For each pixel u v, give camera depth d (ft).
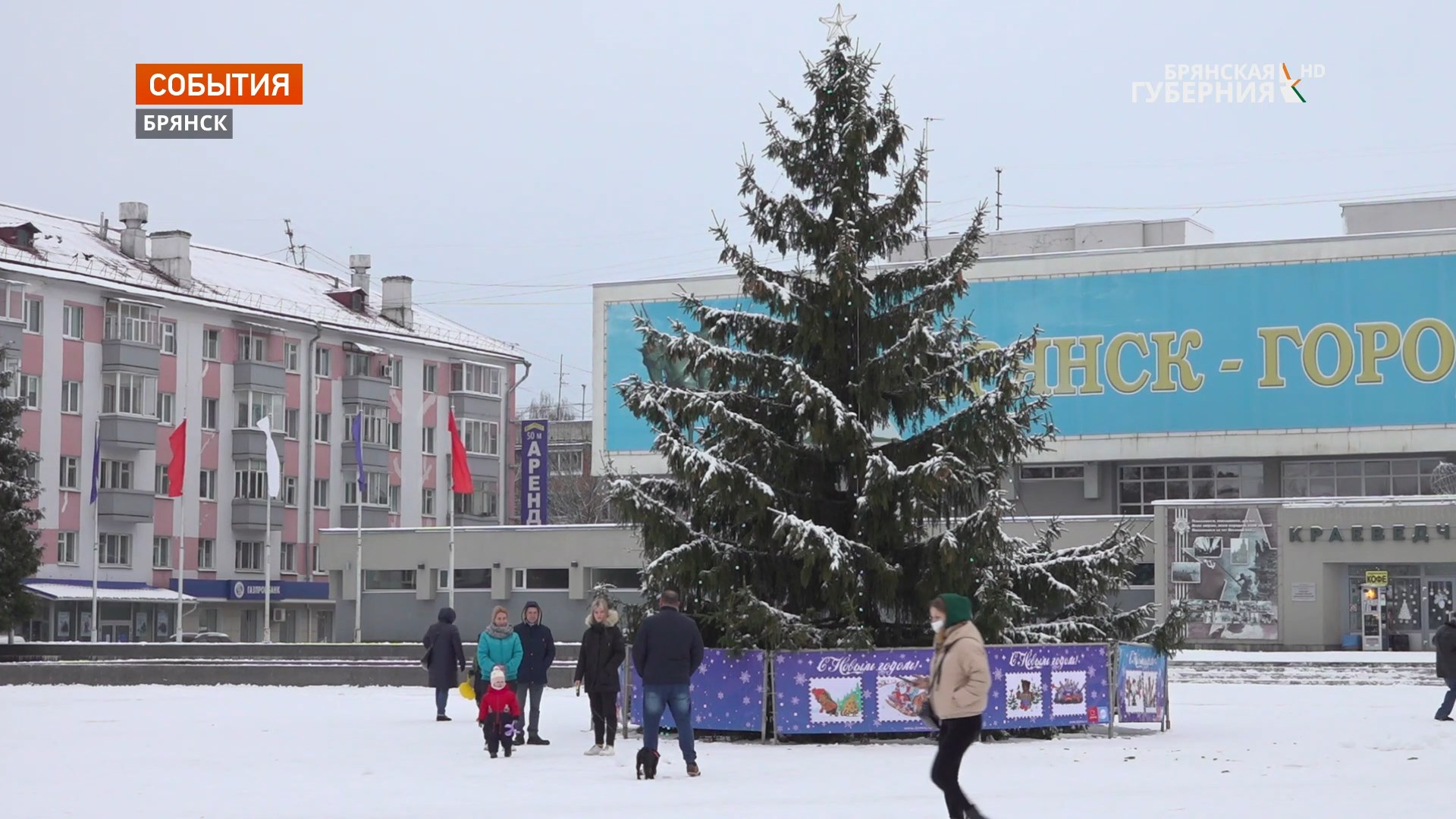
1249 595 184.75
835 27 79.30
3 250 232.12
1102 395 214.69
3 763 63.41
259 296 273.95
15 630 201.36
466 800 50.24
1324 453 205.98
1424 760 62.28
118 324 242.17
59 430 233.14
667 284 235.61
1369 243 205.98
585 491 353.72
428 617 227.81
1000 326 219.61
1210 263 211.61
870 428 77.46
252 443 259.80
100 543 238.07
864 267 78.74
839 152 77.56
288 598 262.88
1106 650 75.66
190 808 48.39
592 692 66.39
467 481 217.97
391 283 299.17
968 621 40.83
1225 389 210.18
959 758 40.14
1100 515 218.18
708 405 75.51
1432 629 179.32
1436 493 204.74
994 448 75.66
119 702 107.55
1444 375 202.08
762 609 71.00
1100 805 46.73
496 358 307.17
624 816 45.70
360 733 78.69
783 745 71.26
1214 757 64.13
